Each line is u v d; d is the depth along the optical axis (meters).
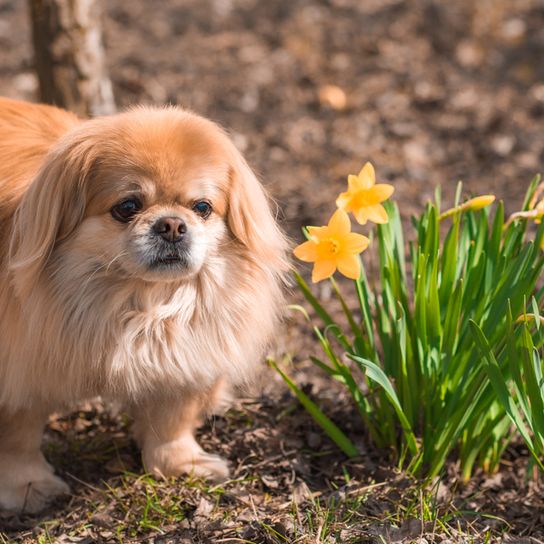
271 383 6.24
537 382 4.57
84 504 5.07
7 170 4.97
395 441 5.39
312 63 11.12
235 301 4.87
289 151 9.37
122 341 4.69
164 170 4.48
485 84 10.73
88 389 4.84
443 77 10.85
